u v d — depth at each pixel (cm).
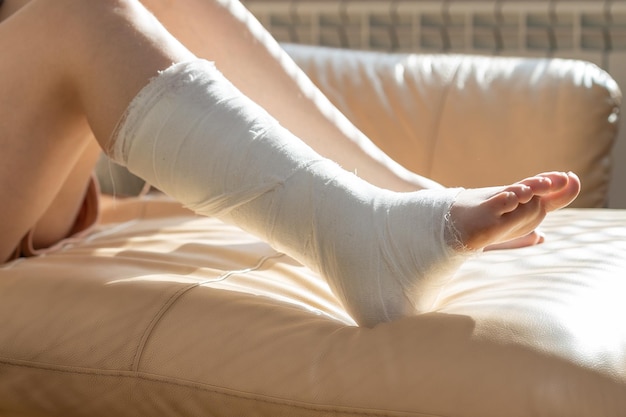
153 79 102
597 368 84
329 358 90
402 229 93
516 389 82
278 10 261
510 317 89
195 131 100
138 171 105
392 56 189
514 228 94
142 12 109
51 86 112
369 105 181
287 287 113
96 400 98
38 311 104
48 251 135
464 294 104
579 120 170
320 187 97
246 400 90
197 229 143
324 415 87
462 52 249
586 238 125
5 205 117
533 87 174
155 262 118
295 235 98
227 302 100
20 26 113
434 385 84
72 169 134
